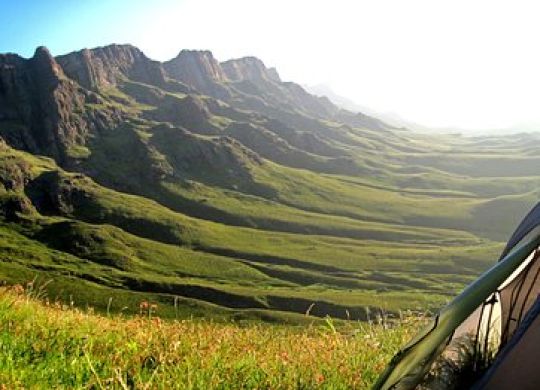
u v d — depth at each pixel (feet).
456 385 15.85
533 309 14.62
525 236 19.08
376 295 590.14
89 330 27.84
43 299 34.96
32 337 25.36
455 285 640.17
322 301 573.33
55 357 23.36
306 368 23.85
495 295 17.13
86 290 587.68
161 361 23.16
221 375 22.89
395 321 34.24
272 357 25.30
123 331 28.48
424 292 615.16
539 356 13.82
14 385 19.72
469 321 17.66
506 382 14.03
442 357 16.33
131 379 22.25
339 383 23.02
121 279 645.10
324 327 33.12
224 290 615.57
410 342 16.48
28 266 655.35
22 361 22.41
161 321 30.91
